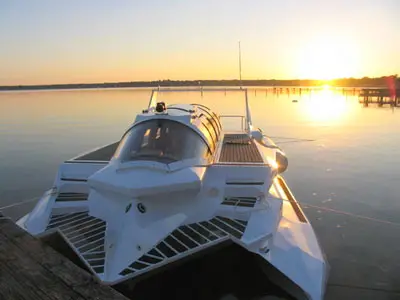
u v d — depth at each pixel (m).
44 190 12.30
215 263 5.45
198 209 5.82
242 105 41.44
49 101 64.56
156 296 5.04
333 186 12.65
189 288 5.21
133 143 6.19
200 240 5.18
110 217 5.36
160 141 6.12
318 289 5.01
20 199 11.42
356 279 6.80
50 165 15.78
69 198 6.56
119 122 31.42
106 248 4.94
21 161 16.58
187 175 5.49
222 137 10.18
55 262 2.78
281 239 5.80
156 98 11.92
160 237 5.09
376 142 21.06
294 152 18.53
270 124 29.84
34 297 2.37
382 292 6.39
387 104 53.22
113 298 2.33
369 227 9.19
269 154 8.63
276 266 5.21
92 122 31.53
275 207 6.36
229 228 5.61
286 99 68.81
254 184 6.36
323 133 24.80
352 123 30.31
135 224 4.95
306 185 12.80
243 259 5.53
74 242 5.20
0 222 3.49
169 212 5.34
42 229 5.69
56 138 23.03
